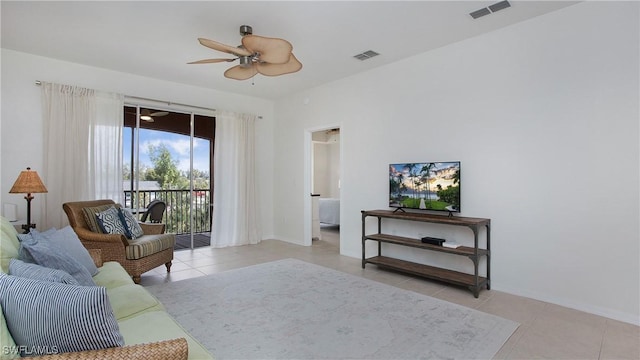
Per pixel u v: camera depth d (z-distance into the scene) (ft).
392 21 10.52
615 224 8.97
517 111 10.75
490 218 11.36
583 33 9.48
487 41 11.44
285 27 10.89
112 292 6.56
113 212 12.29
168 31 11.21
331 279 12.19
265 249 17.76
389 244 14.47
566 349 7.24
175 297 10.26
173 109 17.25
